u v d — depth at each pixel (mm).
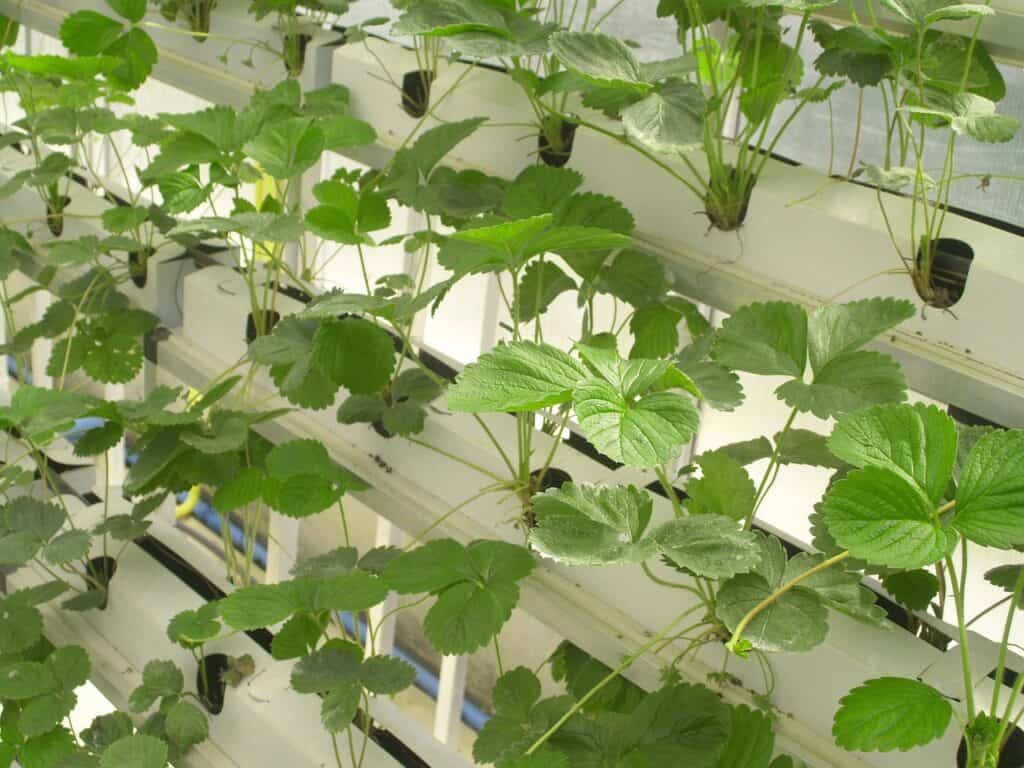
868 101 2045
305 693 1922
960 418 1721
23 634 2176
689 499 1627
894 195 1799
